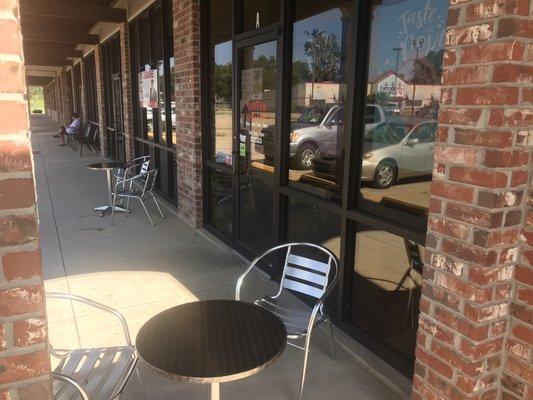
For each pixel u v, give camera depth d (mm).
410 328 2830
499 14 1726
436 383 2193
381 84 2904
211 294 3922
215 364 1774
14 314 1207
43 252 4949
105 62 11703
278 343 1935
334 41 3285
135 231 5727
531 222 1898
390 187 2887
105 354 2291
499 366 2088
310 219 3723
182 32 5539
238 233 4949
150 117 7977
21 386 1250
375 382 2754
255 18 4328
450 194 2004
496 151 1796
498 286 1957
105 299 3824
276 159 3990
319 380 2762
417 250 2715
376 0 2883
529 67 1784
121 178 6664
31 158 1161
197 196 5695
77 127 15344
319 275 2861
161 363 1775
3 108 1118
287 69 3803
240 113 4719
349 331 3230
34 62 18297
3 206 1151
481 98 1825
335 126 3352
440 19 2473
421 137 2637
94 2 8820
